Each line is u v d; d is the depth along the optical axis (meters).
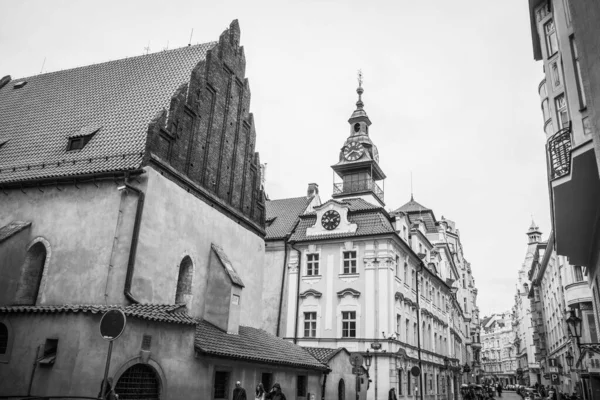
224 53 24.08
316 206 39.84
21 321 13.52
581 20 9.94
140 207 16.66
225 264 20.48
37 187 17.92
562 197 14.91
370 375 32.28
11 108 23.91
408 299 37.84
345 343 33.81
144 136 18.28
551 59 18.14
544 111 23.47
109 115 20.64
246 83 26.12
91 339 12.68
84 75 24.47
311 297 36.25
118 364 12.93
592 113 9.66
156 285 17.12
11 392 12.77
